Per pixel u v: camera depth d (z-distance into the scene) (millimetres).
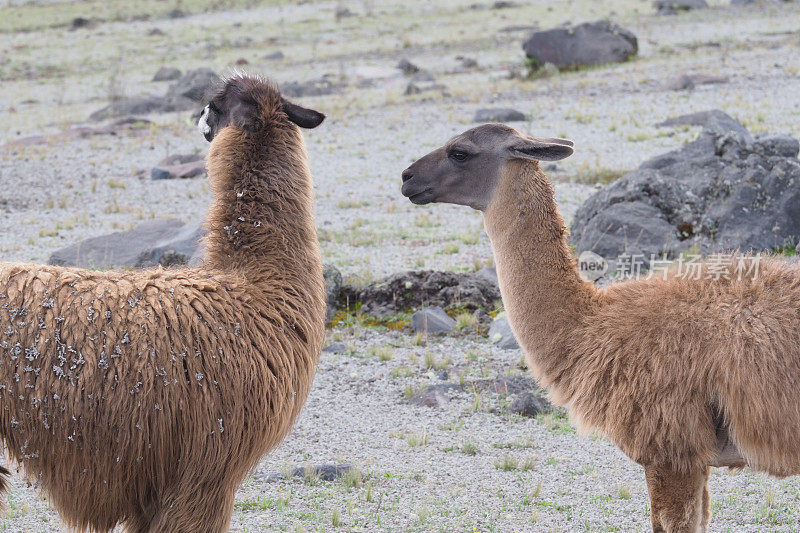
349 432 21328
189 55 128000
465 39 129125
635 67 88875
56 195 50406
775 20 116250
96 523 12008
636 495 17500
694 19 125250
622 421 13625
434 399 23062
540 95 78438
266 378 12031
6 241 39844
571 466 19094
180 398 11469
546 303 14547
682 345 13180
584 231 34688
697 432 13125
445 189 15492
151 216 44594
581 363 14227
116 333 11305
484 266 34156
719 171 35688
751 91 71188
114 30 160000
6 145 68125
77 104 93688
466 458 19609
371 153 60281
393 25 150750
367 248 38156
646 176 35031
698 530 13688
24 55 134125
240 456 11984
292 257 13188
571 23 133875
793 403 12539
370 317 29844
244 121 13445
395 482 18219
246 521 16188
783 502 17000
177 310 11695
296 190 13516
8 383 11102
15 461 11984
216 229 13164
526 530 15836
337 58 118812
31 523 16109
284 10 178250
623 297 14352
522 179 14875
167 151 62844
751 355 12719
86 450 11289
